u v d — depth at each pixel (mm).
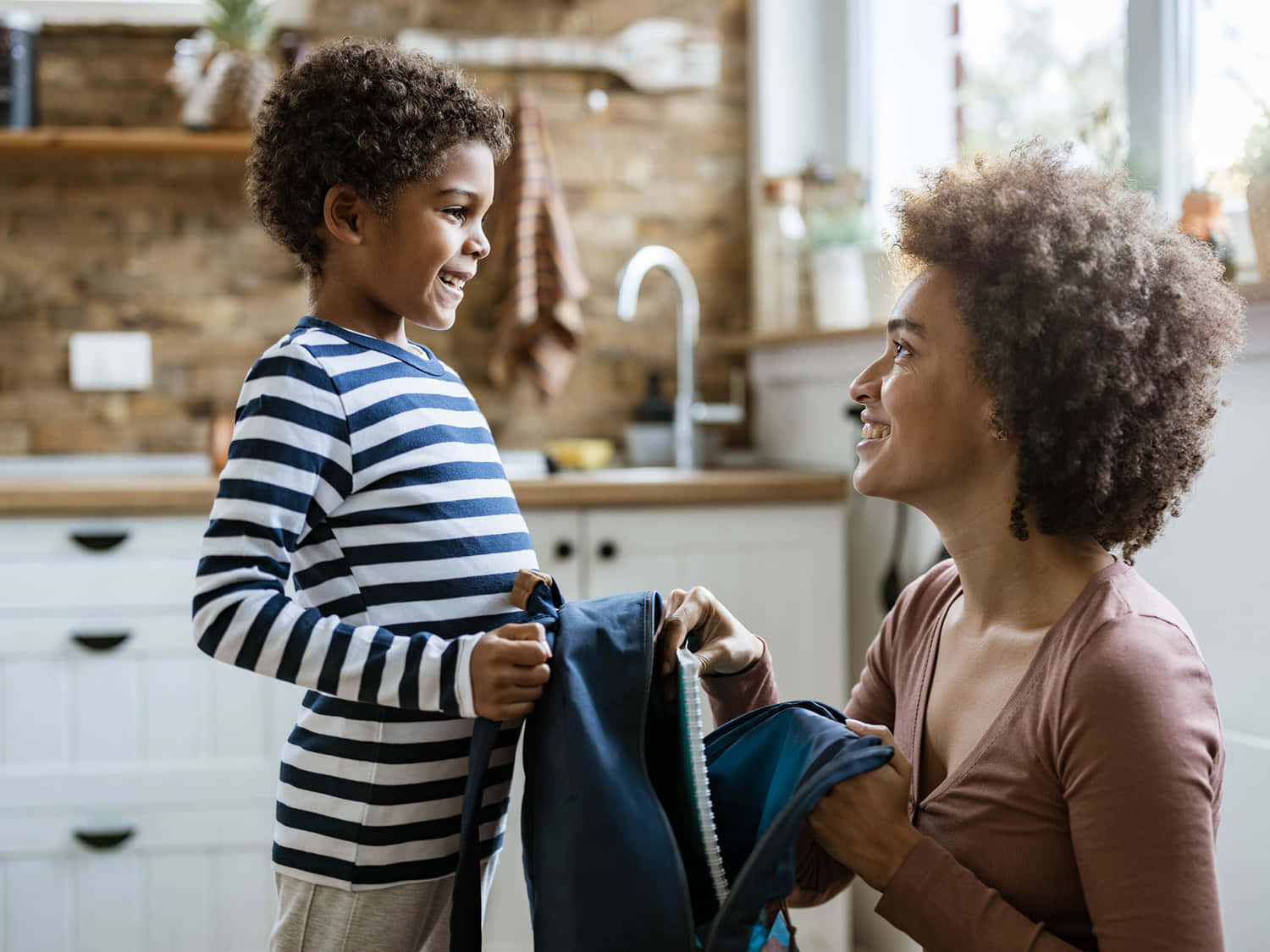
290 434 1002
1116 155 1735
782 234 2598
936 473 926
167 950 2090
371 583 1032
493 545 1083
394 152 1087
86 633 2074
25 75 2480
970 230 901
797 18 2754
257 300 2662
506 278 2605
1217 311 895
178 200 2629
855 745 859
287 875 1073
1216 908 770
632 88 2803
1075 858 832
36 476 2568
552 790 869
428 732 1052
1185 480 921
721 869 861
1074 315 850
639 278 2541
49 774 2070
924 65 2512
